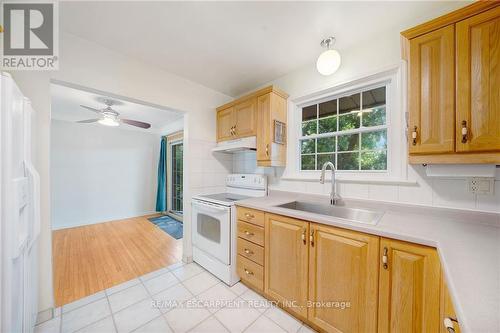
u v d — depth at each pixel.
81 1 1.25
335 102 1.96
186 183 2.41
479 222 1.19
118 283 1.95
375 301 1.08
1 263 0.80
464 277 0.61
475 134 1.01
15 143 0.92
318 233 1.31
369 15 1.39
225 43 1.71
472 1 1.25
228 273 1.90
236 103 2.35
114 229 3.70
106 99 2.88
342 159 1.90
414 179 1.42
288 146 2.22
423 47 1.17
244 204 1.82
